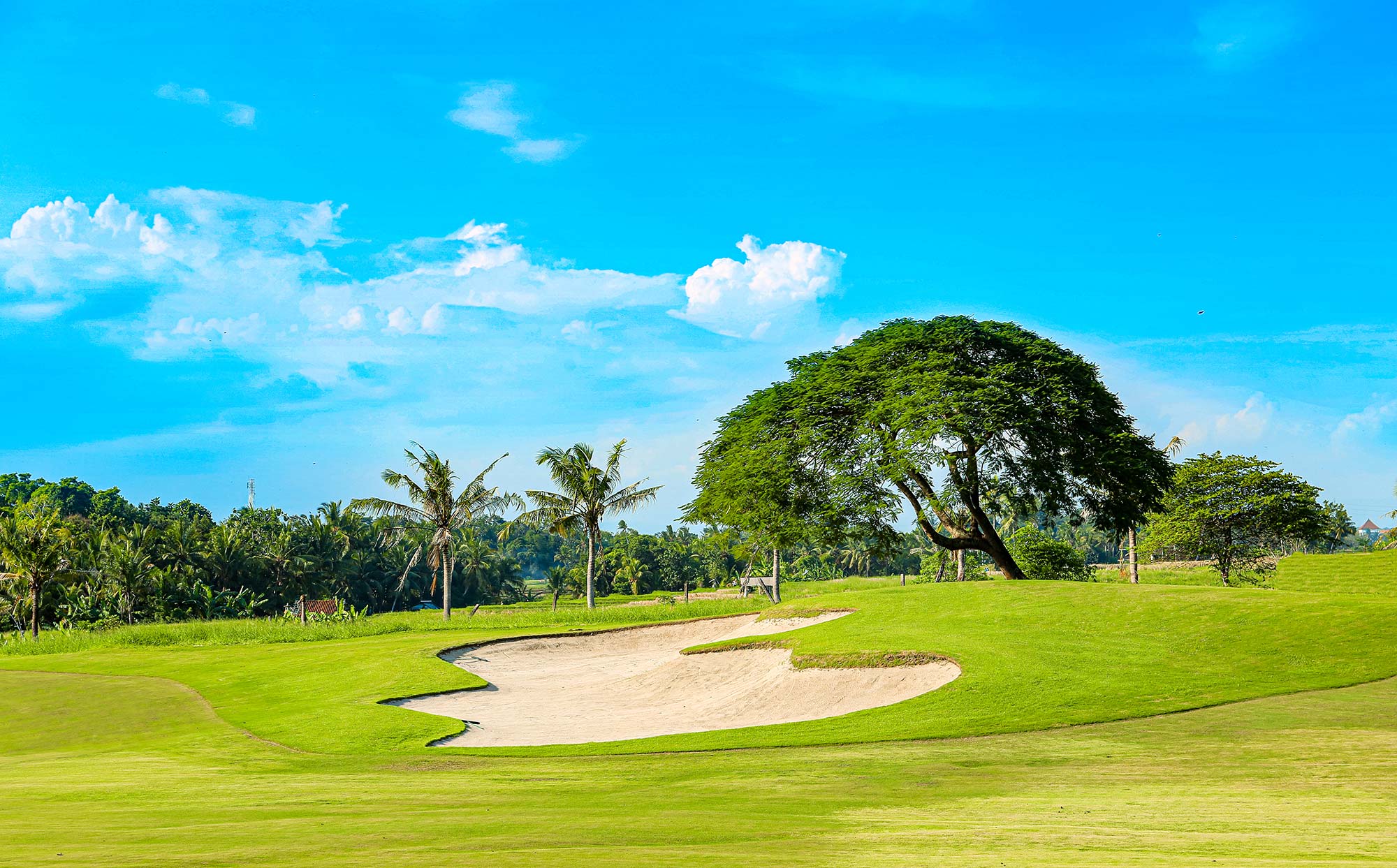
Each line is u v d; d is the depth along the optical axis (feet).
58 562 196.34
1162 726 51.47
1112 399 130.52
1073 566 170.30
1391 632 68.90
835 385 129.70
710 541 155.43
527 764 52.06
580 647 114.83
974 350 127.54
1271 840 23.75
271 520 306.55
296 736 65.72
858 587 234.38
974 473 125.80
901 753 48.44
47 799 38.50
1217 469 161.17
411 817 31.09
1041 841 23.65
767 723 66.74
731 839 24.68
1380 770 38.17
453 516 168.25
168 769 52.16
